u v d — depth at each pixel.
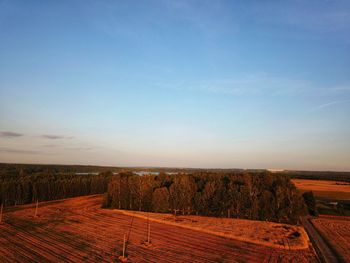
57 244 25.80
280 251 25.52
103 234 30.14
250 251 25.16
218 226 34.88
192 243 27.23
